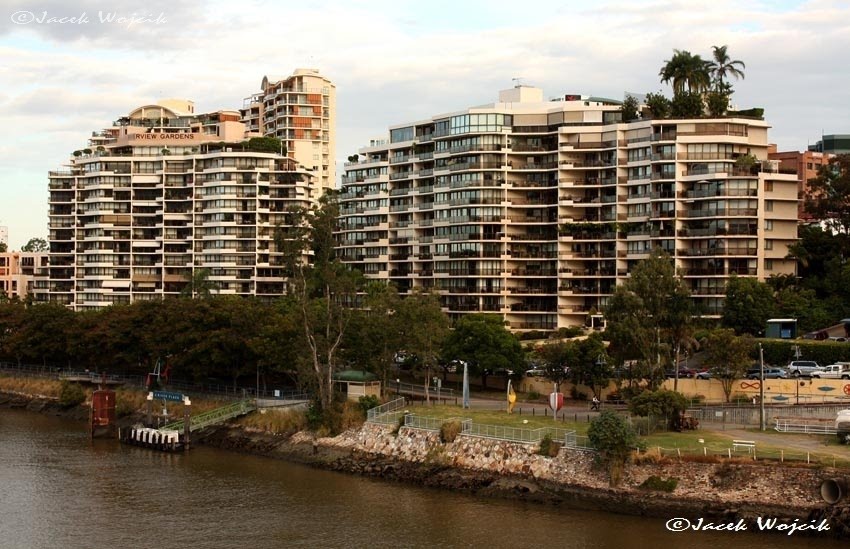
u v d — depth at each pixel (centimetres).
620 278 19050
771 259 17950
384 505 11038
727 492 9912
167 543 9825
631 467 10488
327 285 14700
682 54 19562
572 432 11244
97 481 12362
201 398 16362
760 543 9288
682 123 18525
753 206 17775
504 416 12912
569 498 10694
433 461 12025
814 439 11062
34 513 10919
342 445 13250
